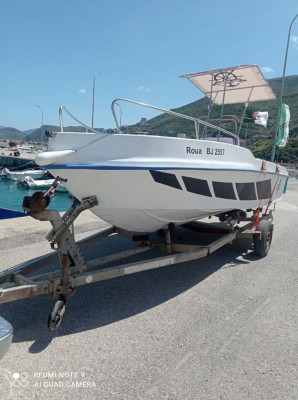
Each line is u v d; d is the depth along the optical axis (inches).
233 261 215.6
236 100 327.0
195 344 121.1
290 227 325.1
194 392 97.3
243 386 100.4
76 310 144.4
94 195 141.7
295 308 152.3
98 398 94.1
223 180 180.4
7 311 140.4
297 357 115.6
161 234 232.7
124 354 114.2
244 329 132.4
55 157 127.9
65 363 108.7
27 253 203.8
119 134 140.1
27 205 129.0
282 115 610.9
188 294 163.8
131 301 154.5
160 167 144.9
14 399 92.9
